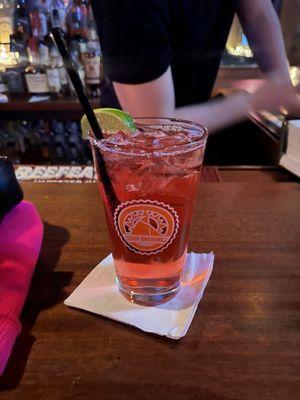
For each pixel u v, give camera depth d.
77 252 0.69
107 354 0.48
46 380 0.44
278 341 0.50
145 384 0.44
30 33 1.92
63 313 0.54
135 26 1.09
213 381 0.44
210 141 1.60
